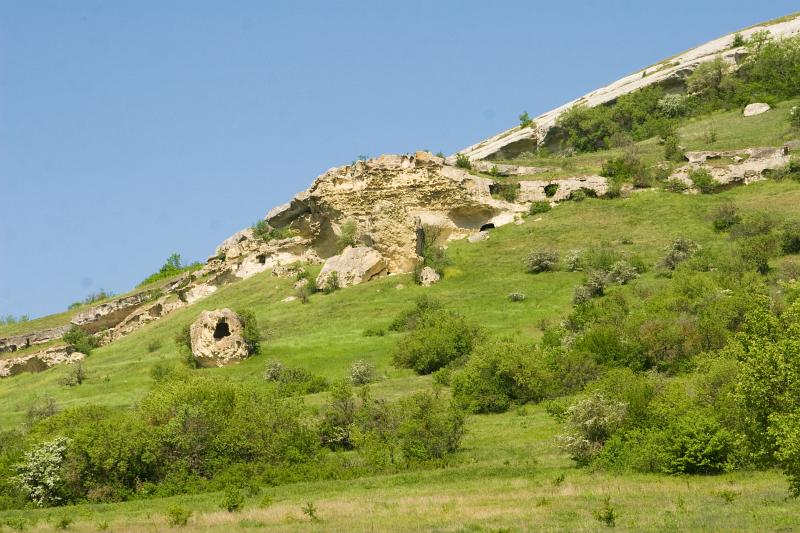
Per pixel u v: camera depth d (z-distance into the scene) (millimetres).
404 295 85188
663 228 90750
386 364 65875
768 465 27250
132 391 68438
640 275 77438
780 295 59000
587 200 102250
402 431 41719
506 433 44656
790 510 26297
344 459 42156
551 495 30953
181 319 97688
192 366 73688
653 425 36906
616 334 56000
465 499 31156
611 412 37750
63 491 40156
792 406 25125
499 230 99500
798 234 74438
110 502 39562
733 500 28422
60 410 63094
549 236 94438
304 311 85375
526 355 53469
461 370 59156
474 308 76875
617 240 90188
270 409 44562
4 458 43219
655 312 60656
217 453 42812
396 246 92750
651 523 25562
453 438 41875
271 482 39594
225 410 47250
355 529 26859
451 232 101688
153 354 83688
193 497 37844
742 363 26891
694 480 32781
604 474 34906
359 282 91500
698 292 64250
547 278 82938
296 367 67750
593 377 53031
